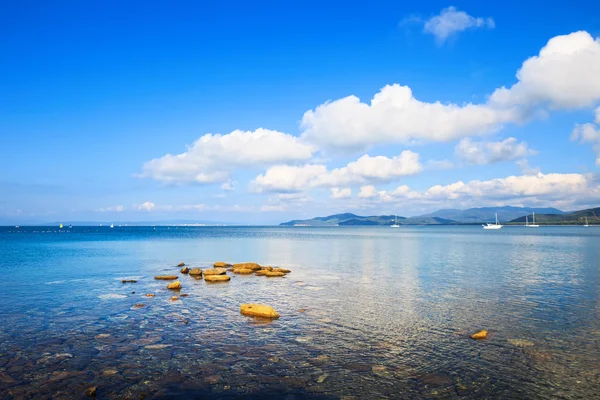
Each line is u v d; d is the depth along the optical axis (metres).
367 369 15.21
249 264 45.88
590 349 17.59
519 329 20.66
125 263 54.00
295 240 134.62
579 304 26.66
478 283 35.78
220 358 16.25
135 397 12.77
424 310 24.84
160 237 154.25
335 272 44.53
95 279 38.16
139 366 15.35
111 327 20.81
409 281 37.16
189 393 13.09
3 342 18.22
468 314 23.83
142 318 22.72
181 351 17.08
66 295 29.78
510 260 58.12
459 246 96.00
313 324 21.45
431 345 18.03
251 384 13.80
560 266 49.53
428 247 92.75
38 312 24.17
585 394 13.33
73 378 14.18
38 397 12.66
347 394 13.15
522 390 13.60
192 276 40.66
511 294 30.25
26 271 44.25
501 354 16.94
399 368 15.34
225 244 107.00
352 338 18.97
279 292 31.31
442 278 39.16
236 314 23.75
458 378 14.48
